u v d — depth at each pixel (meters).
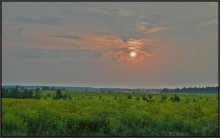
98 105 35.19
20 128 20.06
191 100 40.88
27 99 37.88
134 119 23.53
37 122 21.59
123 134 19.88
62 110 28.64
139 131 20.39
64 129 20.20
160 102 39.72
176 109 31.33
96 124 21.14
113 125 21.09
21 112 24.39
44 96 44.12
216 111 28.38
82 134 19.69
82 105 34.66
